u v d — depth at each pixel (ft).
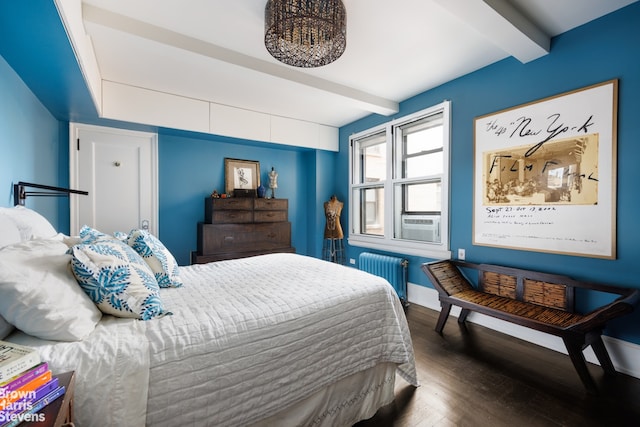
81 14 5.58
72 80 6.38
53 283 3.20
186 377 3.18
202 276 6.13
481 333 8.30
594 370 6.37
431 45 7.42
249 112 11.95
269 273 6.38
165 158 11.29
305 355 4.22
